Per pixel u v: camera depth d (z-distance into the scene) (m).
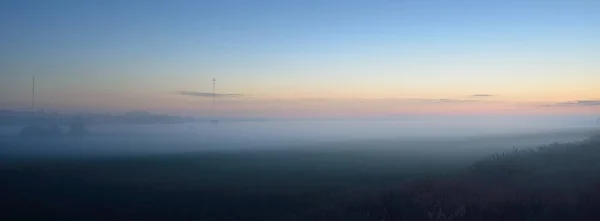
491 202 16.55
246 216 22.84
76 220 26.52
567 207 15.12
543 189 18.89
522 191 18.61
